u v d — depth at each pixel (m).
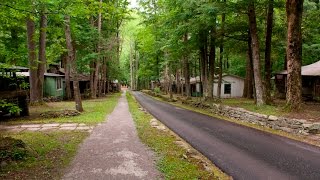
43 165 7.38
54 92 32.72
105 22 38.53
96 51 35.12
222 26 22.12
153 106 27.20
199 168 7.18
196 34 24.25
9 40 25.47
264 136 11.66
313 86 26.42
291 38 14.68
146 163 7.64
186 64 33.19
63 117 17.19
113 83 74.25
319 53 31.84
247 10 19.30
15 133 12.09
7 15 9.14
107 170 7.04
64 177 6.51
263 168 7.45
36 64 22.56
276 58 34.34
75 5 9.72
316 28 25.44
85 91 42.25
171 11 23.67
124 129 13.05
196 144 10.28
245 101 27.05
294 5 14.53
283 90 31.52
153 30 33.50
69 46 20.42
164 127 13.84
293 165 7.67
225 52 28.25
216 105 20.67
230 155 8.77
